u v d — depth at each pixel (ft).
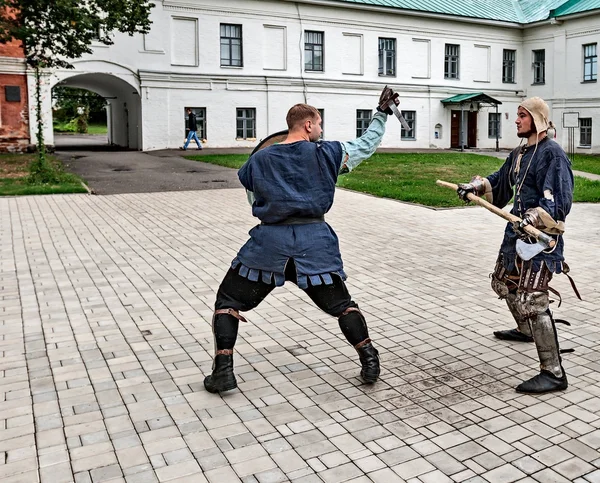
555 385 14.33
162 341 17.95
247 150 101.09
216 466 11.37
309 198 13.71
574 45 122.01
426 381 15.08
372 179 63.10
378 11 115.65
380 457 11.64
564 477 10.94
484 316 20.08
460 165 80.53
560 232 13.84
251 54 106.42
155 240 32.53
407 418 13.19
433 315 20.24
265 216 13.79
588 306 21.20
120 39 96.58
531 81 131.44
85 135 178.09
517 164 14.85
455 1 128.67
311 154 13.71
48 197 48.73
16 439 12.37
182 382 15.10
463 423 12.94
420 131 123.03
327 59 112.88
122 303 21.68
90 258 28.45
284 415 13.35
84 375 15.52
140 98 99.09
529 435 12.41
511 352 16.96
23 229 35.40
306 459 11.59
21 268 26.61
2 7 69.31
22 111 90.27
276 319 19.85
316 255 13.80
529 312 14.35
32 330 18.89
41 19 71.20
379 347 17.42
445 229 36.27
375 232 35.29
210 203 46.03
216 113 104.68
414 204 46.19
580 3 120.88
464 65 126.52
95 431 12.68
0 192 49.21
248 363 16.30
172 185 57.31
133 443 12.20
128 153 93.40
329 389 14.66
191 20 101.50
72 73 93.81
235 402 13.99
